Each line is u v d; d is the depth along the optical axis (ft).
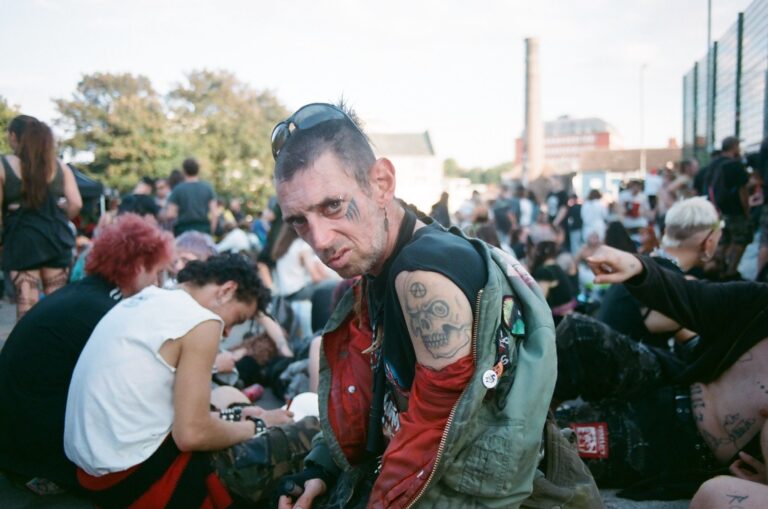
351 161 5.15
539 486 5.50
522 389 5.02
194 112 161.89
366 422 6.24
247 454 8.13
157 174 124.98
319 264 18.38
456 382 4.86
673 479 8.18
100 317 8.87
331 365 6.54
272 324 15.24
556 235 20.44
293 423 8.81
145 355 7.43
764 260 18.61
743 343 7.65
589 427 8.42
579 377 8.45
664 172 44.80
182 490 7.58
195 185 27.43
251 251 36.52
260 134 158.71
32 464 8.82
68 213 15.38
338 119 5.25
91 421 7.43
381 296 5.70
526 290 5.32
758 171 21.45
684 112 57.36
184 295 7.89
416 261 4.95
